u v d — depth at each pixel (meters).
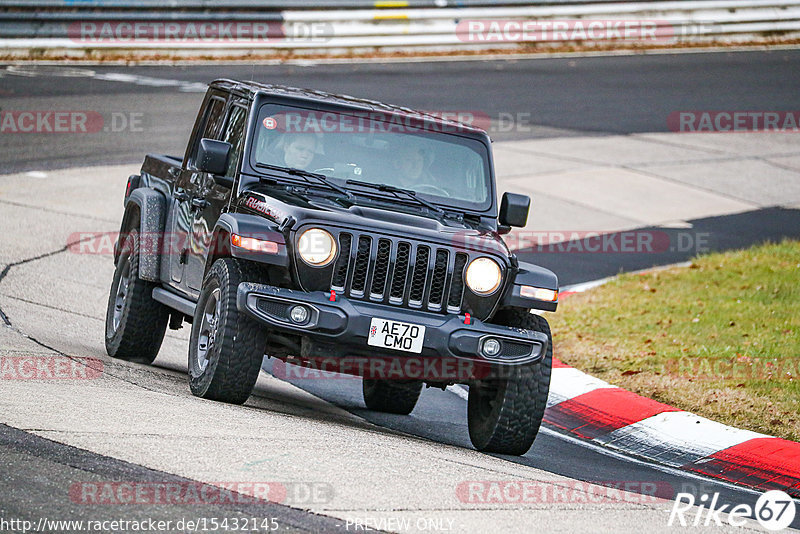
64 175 53.56
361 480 17.20
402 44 93.94
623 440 26.03
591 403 28.25
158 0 84.06
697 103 83.25
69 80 74.44
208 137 27.08
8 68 76.94
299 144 24.73
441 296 22.11
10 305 32.09
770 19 106.81
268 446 18.50
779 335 34.22
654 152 69.50
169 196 28.34
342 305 21.31
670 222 55.16
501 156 65.00
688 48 103.81
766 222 56.12
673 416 26.78
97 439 17.61
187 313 24.70
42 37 81.25
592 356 32.66
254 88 25.67
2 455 16.27
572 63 95.25
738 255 47.25
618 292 41.31
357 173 24.70
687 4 104.19
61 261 39.81
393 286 21.88
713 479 23.16
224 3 86.25
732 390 28.72
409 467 18.64
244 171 24.11
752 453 24.33
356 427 23.25
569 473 21.66
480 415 23.47
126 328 27.72
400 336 21.47
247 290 21.02
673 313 37.66
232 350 21.50
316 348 21.48
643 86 87.62
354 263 21.61
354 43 91.94
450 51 96.00
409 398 27.34
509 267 22.52
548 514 16.78
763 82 90.88
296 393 28.12
